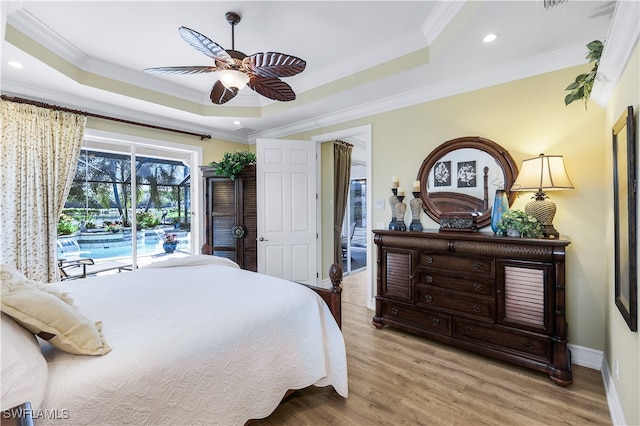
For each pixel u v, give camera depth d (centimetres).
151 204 426
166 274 249
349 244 590
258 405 157
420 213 328
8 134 286
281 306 181
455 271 263
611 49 154
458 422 177
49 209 310
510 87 272
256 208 418
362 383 216
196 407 131
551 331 218
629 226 142
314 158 433
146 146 416
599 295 233
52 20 236
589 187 238
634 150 140
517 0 178
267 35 261
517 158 269
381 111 361
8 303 107
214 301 181
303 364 183
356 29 253
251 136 522
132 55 295
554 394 202
